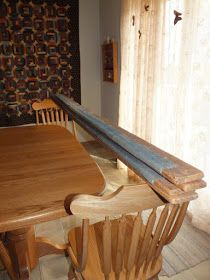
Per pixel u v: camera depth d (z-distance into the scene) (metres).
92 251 1.12
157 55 2.06
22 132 1.91
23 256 1.29
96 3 3.49
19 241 1.24
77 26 3.44
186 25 1.70
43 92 3.50
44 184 1.10
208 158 1.71
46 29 3.30
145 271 1.01
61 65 3.49
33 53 3.33
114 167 3.10
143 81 2.32
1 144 1.64
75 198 0.74
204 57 1.63
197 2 1.61
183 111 1.84
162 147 2.14
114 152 1.15
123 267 1.03
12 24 3.16
